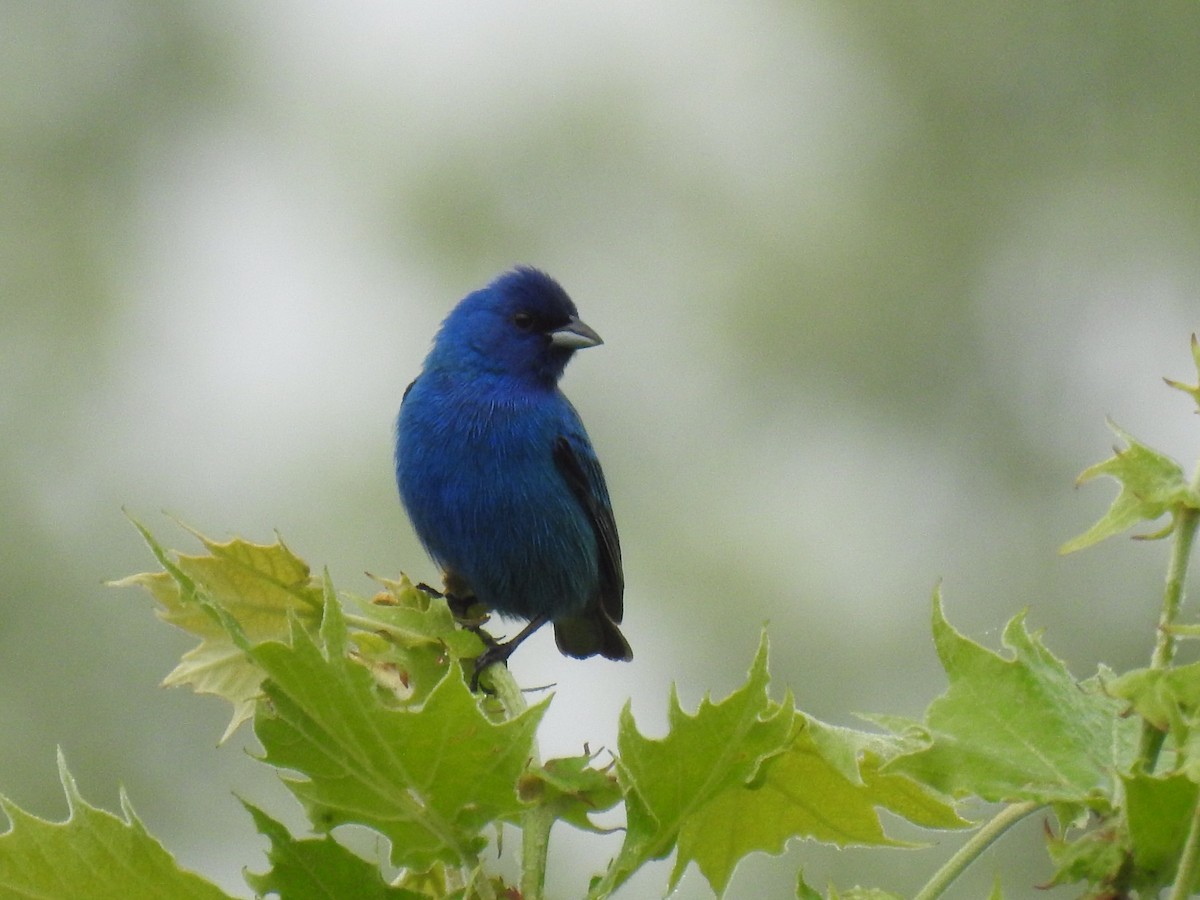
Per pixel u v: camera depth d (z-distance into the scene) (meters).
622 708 2.64
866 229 15.35
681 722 2.63
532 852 2.80
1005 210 15.70
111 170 15.02
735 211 15.25
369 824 2.69
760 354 14.85
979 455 14.71
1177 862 2.49
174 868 2.59
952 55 16.02
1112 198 15.77
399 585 3.68
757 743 2.64
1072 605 13.34
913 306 15.19
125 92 15.33
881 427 14.65
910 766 2.81
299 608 3.49
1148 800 2.47
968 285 15.29
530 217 15.17
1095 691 2.84
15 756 11.31
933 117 15.91
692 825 3.18
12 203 14.50
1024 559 13.87
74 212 14.70
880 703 12.41
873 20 16.02
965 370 15.07
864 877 10.12
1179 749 2.49
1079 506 14.40
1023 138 15.98
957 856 2.76
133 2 15.62
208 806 11.27
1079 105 15.99
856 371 14.91
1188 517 2.65
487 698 3.56
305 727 2.62
